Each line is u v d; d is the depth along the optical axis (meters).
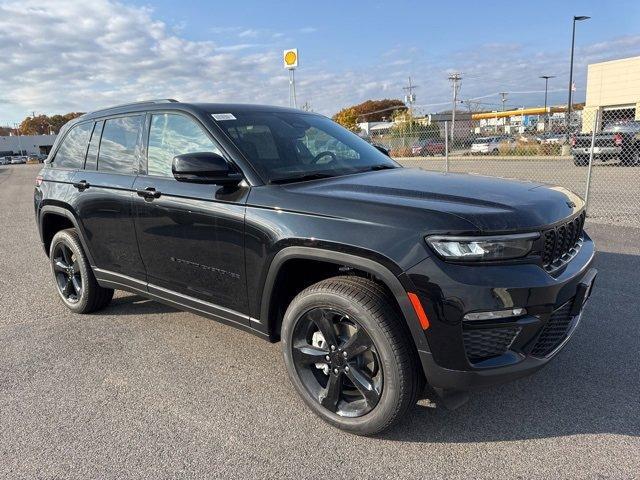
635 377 3.21
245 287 3.06
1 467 2.53
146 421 2.90
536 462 2.47
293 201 2.80
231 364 3.57
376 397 2.59
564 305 2.64
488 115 61.06
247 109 3.71
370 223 2.52
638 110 34.41
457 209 2.46
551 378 3.23
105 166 4.04
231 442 2.70
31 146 107.12
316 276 3.06
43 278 5.92
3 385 3.34
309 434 2.75
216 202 3.11
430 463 2.49
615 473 2.37
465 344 2.38
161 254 3.56
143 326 4.29
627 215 8.55
